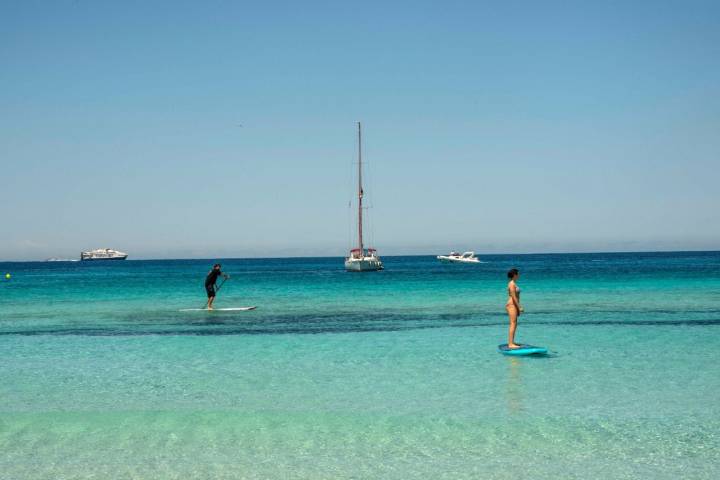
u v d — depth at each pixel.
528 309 31.83
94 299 41.59
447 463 9.10
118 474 8.73
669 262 161.12
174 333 23.19
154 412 11.85
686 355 17.69
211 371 15.83
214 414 11.69
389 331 23.41
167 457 9.40
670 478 8.52
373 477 8.60
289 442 10.05
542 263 170.50
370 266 98.44
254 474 8.73
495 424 10.93
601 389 13.47
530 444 9.88
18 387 14.07
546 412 11.67
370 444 9.94
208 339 21.52
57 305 36.47
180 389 13.77
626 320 26.48
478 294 44.22
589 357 17.42
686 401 12.44
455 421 11.12
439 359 17.31
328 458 9.33
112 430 10.73
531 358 17.38
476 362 16.78
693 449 9.63
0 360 17.61
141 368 16.30
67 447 9.86
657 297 39.25
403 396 12.97
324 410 11.91
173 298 42.22
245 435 10.42
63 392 13.55
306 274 99.81
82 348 19.70
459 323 25.98
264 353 18.56
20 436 10.41
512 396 12.90
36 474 8.74
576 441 10.02
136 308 34.06
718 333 22.27
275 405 12.32
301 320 27.47
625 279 64.88
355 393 13.26
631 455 9.38
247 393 13.34
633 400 12.51
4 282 71.56
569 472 8.74
